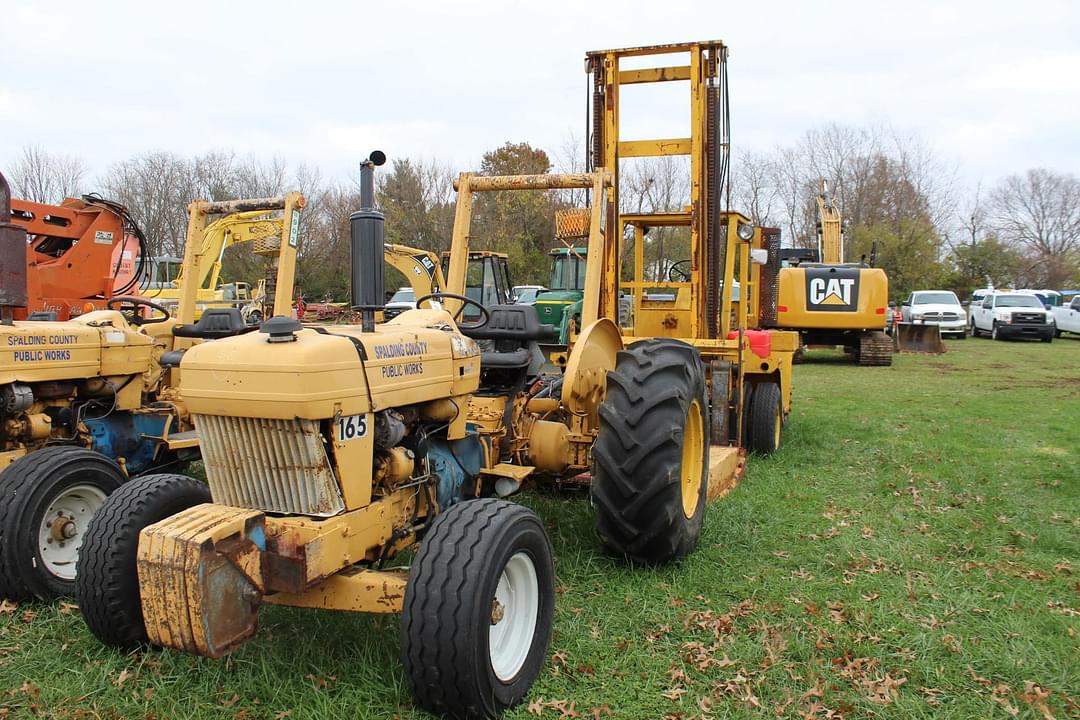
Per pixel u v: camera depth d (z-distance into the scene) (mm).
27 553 3770
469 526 2830
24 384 4730
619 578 4074
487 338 4359
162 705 2891
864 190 40844
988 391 11898
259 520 2732
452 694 2686
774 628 3551
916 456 7078
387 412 3057
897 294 34000
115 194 37250
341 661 3139
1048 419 9172
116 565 3043
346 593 2863
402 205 32625
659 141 6461
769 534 4844
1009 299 24812
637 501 3854
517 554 2980
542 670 3146
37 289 8539
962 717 2895
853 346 16875
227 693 2949
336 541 2797
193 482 3367
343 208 35062
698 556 4383
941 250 39094
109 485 4195
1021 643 3422
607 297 6398
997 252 40031
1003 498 5688
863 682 3102
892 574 4242
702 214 6488
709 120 6371
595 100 6504
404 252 12484
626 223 7582
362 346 2920
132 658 3152
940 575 4211
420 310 3736
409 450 3246
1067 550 4664
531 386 4699
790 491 5852
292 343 2773
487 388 4441
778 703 2969
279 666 3117
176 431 5547
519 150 35375
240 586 2656
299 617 3504
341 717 2787
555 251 9430
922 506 5516
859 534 4879
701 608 3768
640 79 6477
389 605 2826
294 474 2805
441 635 2648
